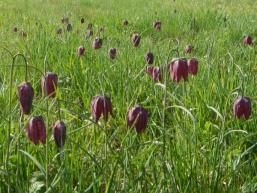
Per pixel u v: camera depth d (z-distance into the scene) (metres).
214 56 1.64
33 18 2.84
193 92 1.16
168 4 3.79
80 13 3.28
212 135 0.97
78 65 1.39
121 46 1.84
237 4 3.80
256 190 0.79
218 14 2.80
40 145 0.84
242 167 0.85
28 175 0.75
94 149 0.87
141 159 0.75
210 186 0.75
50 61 1.49
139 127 0.65
